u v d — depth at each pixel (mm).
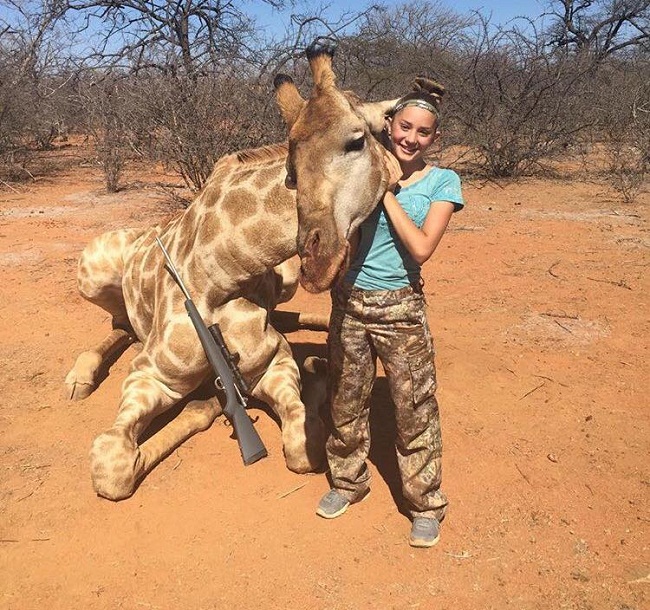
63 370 5352
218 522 3617
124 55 18750
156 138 11719
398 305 3107
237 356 4016
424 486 3330
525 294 6914
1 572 3309
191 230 4125
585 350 5586
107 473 3691
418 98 2842
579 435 4371
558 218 10383
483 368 5223
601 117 16094
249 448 3732
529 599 3102
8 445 4332
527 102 14602
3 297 7043
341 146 2633
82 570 3322
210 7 19391
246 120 11359
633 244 8695
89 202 12594
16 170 16172
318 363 4945
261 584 3215
